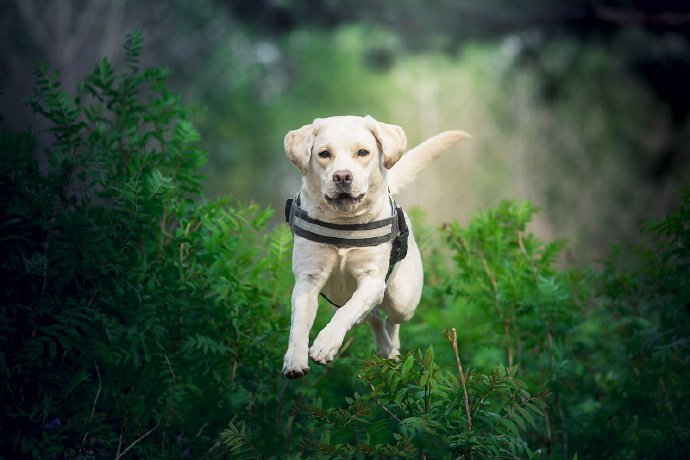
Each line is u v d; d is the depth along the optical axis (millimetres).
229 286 6605
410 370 5277
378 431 5535
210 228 6770
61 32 35469
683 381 6711
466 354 7824
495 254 7625
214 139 47969
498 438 5199
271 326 6750
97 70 7059
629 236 29547
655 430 6570
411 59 20547
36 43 35406
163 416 6176
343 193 5629
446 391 5426
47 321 5969
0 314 5609
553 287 7254
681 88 20047
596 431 6984
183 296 6496
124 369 6348
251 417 6293
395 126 6012
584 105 30016
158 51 44312
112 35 38188
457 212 41625
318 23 18328
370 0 18125
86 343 6035
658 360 6887
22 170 6301
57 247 5969
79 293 6117
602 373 7949
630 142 30188
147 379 6340
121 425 6059
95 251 5930
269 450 5848
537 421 7090
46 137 19172
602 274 8156
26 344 5625
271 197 50562
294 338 5648
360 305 5785
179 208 6652
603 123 30094
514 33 18078
